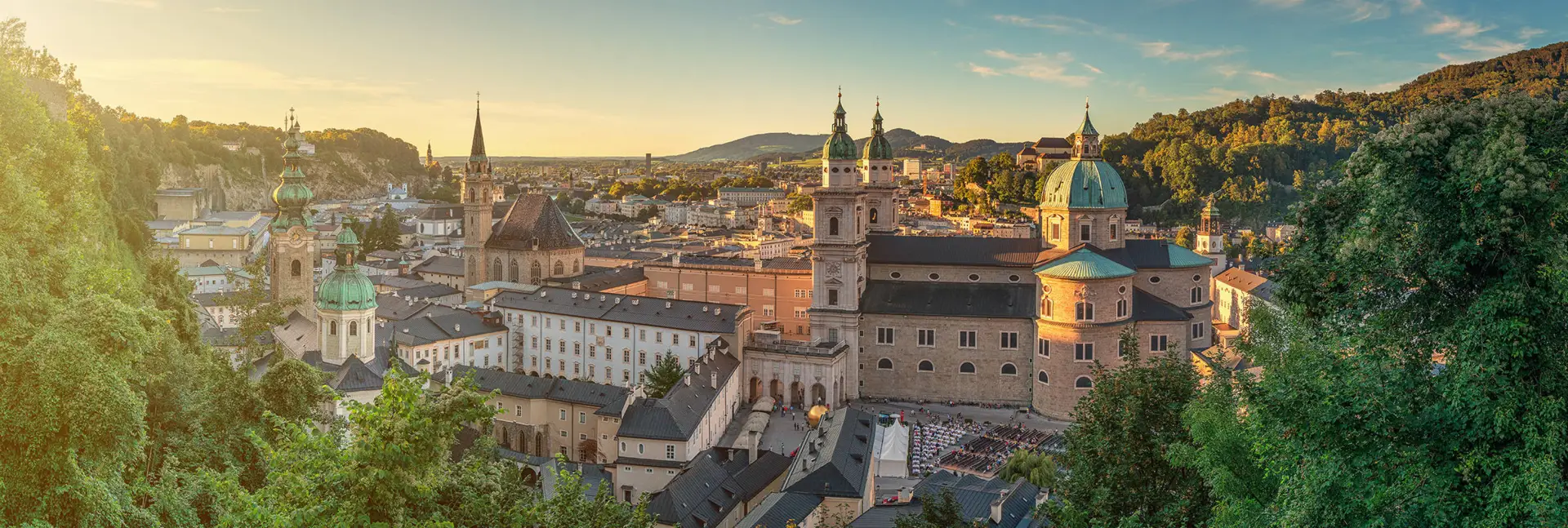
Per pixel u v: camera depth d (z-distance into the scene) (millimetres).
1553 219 46594
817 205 182750
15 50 94500
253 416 98000
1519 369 45938
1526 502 42500
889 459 139750
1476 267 48781
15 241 62469
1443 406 47438
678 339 187500
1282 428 51781
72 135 80688
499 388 158875
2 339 56625
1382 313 50906
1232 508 54906
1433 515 44500
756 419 168000
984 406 180375
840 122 182625
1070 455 76188
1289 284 54812
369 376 138375
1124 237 185000
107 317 60406
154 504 67125
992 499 111625
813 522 109625
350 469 52594
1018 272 184625
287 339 161250
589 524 67250
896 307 183750
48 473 56531
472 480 65438
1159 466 65750
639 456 142375
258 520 50875
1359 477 47625
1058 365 169000
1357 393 49344
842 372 181875
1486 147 47438
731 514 122062
